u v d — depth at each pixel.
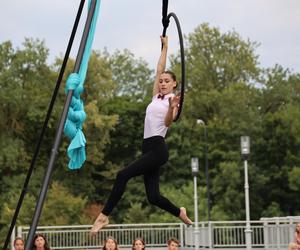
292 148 62.94
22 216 51.66
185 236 35.38
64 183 59.59
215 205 59.53
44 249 14.26
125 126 66.50
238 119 66.62
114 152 66.62
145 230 35.34
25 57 59.84
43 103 59.59
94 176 64.06
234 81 74.25
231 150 64.56
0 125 58.94
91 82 62.38
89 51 6.82
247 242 29.47
